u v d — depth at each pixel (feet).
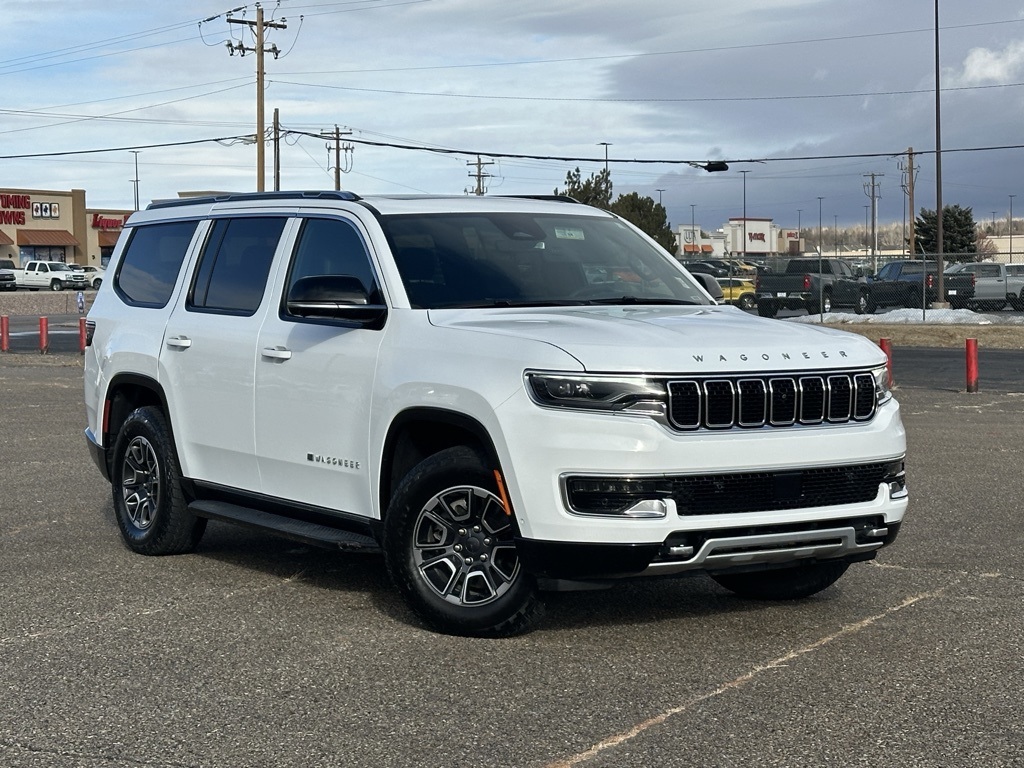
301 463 21.40
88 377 27.58
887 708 15.53
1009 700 15.83
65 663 17.72
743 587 21.36
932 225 335.47
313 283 20.07
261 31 163.32
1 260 246.27
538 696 16.07
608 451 16.90
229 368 22.88
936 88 138.72
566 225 22.98
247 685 16.66
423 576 18.88
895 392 60.13
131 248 27.35
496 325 18.90
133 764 13.89
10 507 30.09
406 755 14.07
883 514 18.38
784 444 17.51
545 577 17.44
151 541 24.68
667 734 14.65
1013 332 103.30
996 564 23.89
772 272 138.62
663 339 17.75
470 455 18.39
